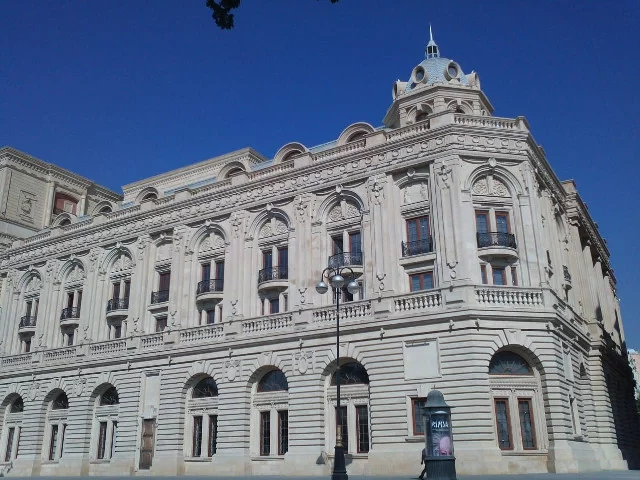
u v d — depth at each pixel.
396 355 35.50
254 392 40.69
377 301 37.03
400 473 33.22
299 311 39.66
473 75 48.06
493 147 38.50
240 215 45.31
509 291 35.25
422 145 39.00
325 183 42.03
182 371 43.41
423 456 27.25
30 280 58.56
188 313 45.44
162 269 48.78
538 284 36.34
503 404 33.91
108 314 50.00
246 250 44.25
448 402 33.22
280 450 38.47
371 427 35.22
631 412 57.62
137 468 43.38
